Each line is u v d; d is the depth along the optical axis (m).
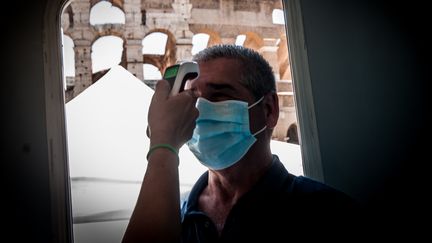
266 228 1.03
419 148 2.18
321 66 2.20
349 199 1.07
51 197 1.84
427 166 2.16
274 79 1.31
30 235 1.80
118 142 3.41
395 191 2.09
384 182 2.09
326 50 2.23
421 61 2.34
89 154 3.26
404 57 2.32
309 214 1.04
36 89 1.96
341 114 2.14
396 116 2.21
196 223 1.10
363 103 2.19
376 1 2.38
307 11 2.27
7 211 1.81
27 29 2.03
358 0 2.36
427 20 2.42
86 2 10.31
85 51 10.16
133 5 10.90
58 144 1.91
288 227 1.03
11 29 2.02
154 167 0.76
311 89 2.12
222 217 1.14
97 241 2.58
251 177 1.17
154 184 0.73
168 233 0.69
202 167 3.01
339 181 2.04
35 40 2.02
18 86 1.96
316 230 1.01
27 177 1.86
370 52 2.28
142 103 5.03
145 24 10.95
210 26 11.53
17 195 1.84
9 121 1.91
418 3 2.44
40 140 1.91
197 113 0.86
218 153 1.17
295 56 2.17
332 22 2.28
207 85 1.20
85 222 2.65
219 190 1.18
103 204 2.79
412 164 2.15
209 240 1.05
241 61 1.22
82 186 2.89
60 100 1.97
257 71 1.24
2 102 1.93
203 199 1.21
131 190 2.98
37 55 2.01
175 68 0.93
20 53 2.00
